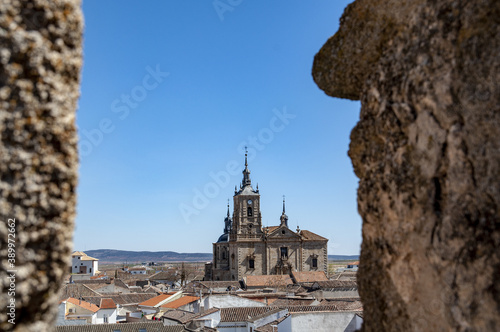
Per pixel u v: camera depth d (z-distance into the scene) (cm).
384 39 716
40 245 488
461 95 562
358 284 739
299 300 6269
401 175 641
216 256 14738
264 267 12675
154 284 15488
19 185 478
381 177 683
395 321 642
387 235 665
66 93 521
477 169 536
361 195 730
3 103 477
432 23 619
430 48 614
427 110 607
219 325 5238
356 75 774
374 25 728
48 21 505
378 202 689
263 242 12775
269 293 8481
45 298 497
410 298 614
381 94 698
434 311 575
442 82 588
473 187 540
